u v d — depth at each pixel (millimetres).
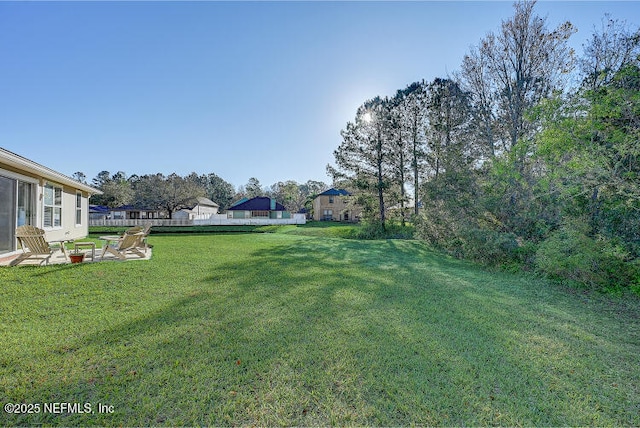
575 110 6355
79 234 14367
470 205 10320
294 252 10992
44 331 3510
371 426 2129
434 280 6848
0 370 2672
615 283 6188
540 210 8656
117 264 7453
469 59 14570
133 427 2062
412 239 17500
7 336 3346
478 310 4762
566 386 2674
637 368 3031
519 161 9188
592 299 5617
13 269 6578
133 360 2922
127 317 4031
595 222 6910
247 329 3744
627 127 5680
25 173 9008
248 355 3076
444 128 17203
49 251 7195
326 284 6129
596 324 4277
